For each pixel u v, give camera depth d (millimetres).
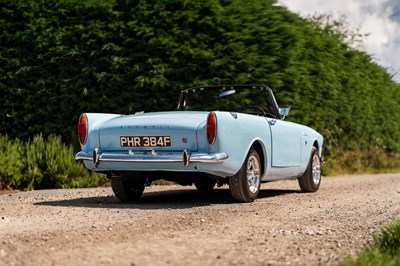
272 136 8516
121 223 5988
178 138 7434
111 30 13398
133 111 13234
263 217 6691
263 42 13953
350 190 10883
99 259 4156
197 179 8227
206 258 4254
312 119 16312
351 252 4613
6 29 13625
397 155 23438
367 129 21453
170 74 13312
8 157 11586
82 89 13297
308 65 16125
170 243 4840
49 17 13594
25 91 13430
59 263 4031
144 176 8195
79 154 7992
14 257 4207
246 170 7980
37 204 7973
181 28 13383
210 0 13469
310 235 5449
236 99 9531
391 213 7203
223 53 13477
